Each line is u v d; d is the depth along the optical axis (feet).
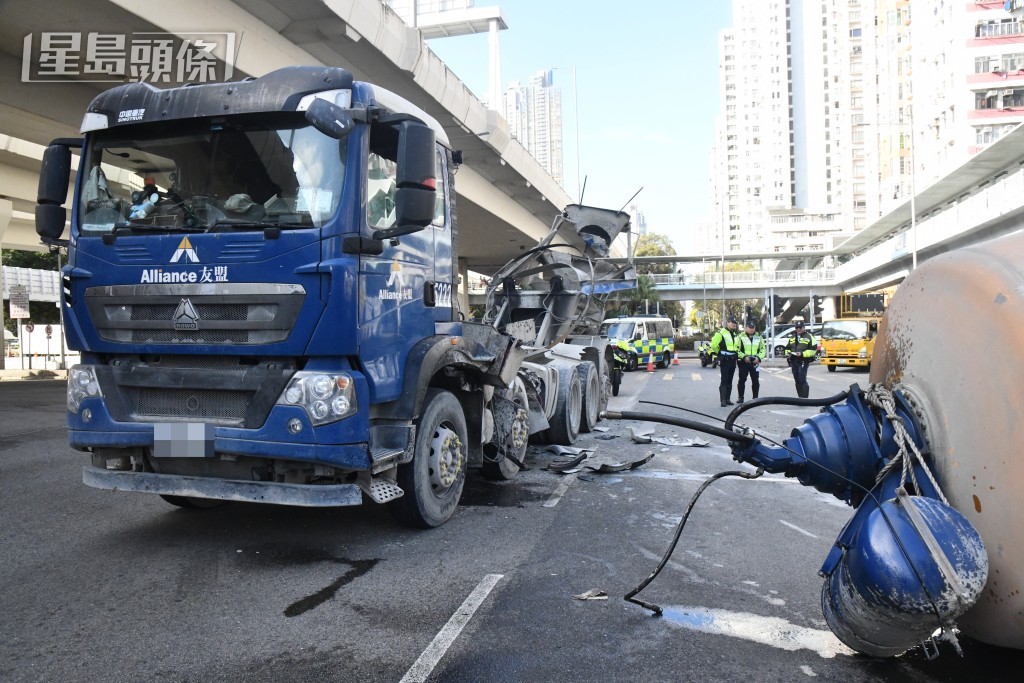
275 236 15.11
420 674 11.19
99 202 16.53
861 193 422.00
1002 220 110.63
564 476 25.66
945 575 9.04
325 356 15.20
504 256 130.82
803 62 516.73
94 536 17.97
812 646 12.23
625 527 19.27
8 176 73.56
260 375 15.21
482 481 24.75
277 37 45.98
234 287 15.25
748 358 48.85
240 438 15.12
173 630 12.71
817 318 160.97
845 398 13.33
